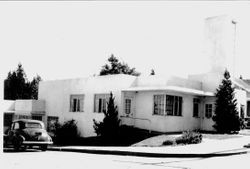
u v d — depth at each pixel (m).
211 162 11.34
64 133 26.80
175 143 18.03
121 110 23.61
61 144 23.91
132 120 24.00
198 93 24.23
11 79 52.38
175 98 23.48
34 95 54.97
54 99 30.77
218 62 28.97
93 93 26.47
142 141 19.69
